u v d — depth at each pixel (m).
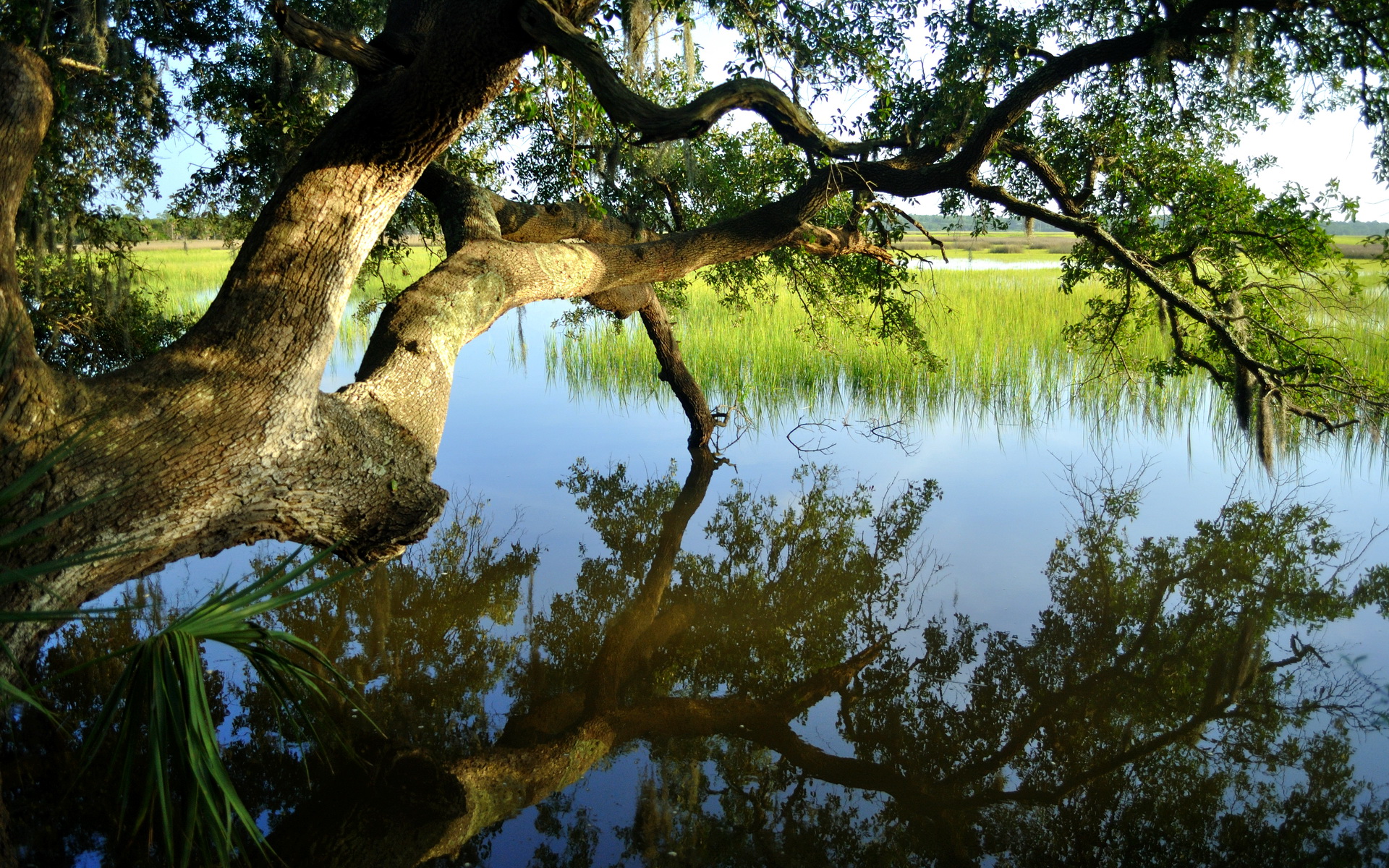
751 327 14.20
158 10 6.60
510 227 6.93
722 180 9.03
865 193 7.82
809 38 5.97
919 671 5.45
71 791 3.98
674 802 4.09
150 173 7.78
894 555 7.23
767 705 5.10
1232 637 5.75
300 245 4.01
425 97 4.00
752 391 12.34
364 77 4.35
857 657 5.66
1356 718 4.79
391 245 9.06
